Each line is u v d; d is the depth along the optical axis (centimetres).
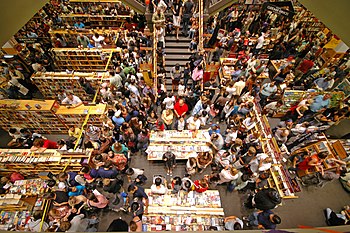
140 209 659
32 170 864
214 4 979
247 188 820
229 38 1260
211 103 1055
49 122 1033
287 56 1300
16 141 902
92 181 750
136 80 1067
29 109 938
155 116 916
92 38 1278
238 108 976
